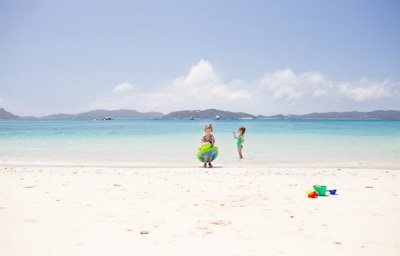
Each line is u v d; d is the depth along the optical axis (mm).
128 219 6008
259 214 6422
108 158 16328
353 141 26016
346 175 11570
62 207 6820
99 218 6055
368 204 7301
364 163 14859
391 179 10773
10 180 10125
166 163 14812
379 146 22047
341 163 14844
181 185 9500
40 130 45469
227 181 10227
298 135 34219
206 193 8398
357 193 8531
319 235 5184
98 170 12508
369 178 10961
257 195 8195
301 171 12453
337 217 6238
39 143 24000
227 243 4812
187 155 17500
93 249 4527
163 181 10156
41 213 6336
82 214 6312
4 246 4594
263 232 5324
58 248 4547
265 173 11930
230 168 13297
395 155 17453
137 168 13188
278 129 50375
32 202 7242
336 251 4516
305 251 4512
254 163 14883
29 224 5633
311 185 9648
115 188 8977
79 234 5152
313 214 6441
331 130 45844
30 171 12125
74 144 23391
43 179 10383
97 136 32000
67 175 11234
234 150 19953
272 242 4863
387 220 6043
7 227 5449
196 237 5062
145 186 9305
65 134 35562
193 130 45781
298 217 6223
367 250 4562
